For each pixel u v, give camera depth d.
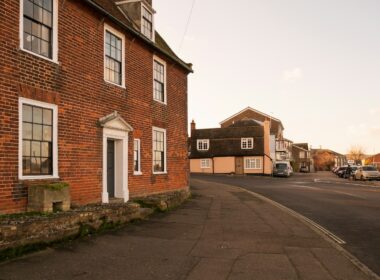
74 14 12.09
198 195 22.02
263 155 56.69
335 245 9.78
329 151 130.38
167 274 7.06
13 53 9.65
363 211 16.44
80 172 12.09
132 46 15.62
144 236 10.17
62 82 11.40
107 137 13.70
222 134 60.00
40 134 10.56
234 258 8.31
